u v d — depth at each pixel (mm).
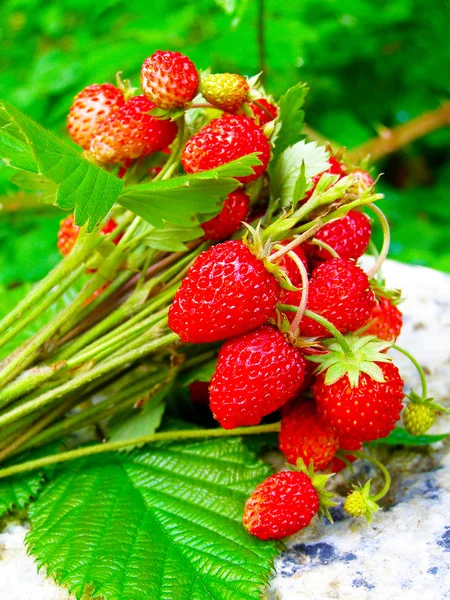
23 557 156
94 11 332
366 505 154
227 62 289
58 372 164
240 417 149
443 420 187
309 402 163
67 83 299
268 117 170
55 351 170
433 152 418
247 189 167
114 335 166
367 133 342
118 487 166
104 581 145
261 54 256
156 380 175
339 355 150
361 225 166
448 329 219
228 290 142
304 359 154
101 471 171
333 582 148
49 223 292
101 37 328
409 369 205
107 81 296
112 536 154
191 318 145
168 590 144
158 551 151
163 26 283
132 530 156
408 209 334
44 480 170
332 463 168
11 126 145
